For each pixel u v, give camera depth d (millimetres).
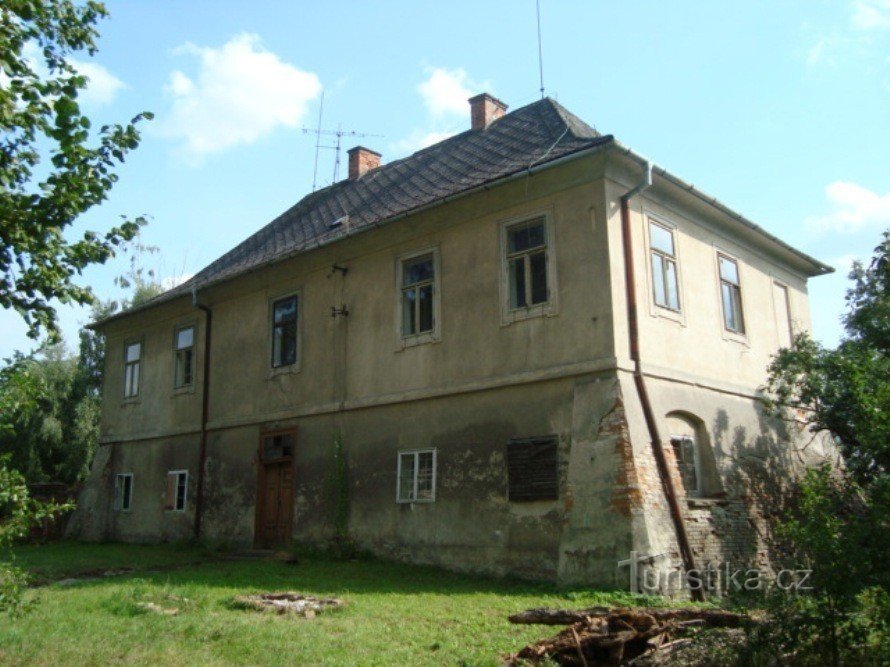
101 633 8219
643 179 12953
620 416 11859
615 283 12500
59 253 6145
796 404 15062
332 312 16844
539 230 13609
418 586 11820
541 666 6852
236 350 19203
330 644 7887
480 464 13508
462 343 14242
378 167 22031
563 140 14383
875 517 6586
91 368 33875
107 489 22172
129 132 6359
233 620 8836
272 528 17172
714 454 13797
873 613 6340
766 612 7043
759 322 16703
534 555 12375
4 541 5566
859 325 15609
